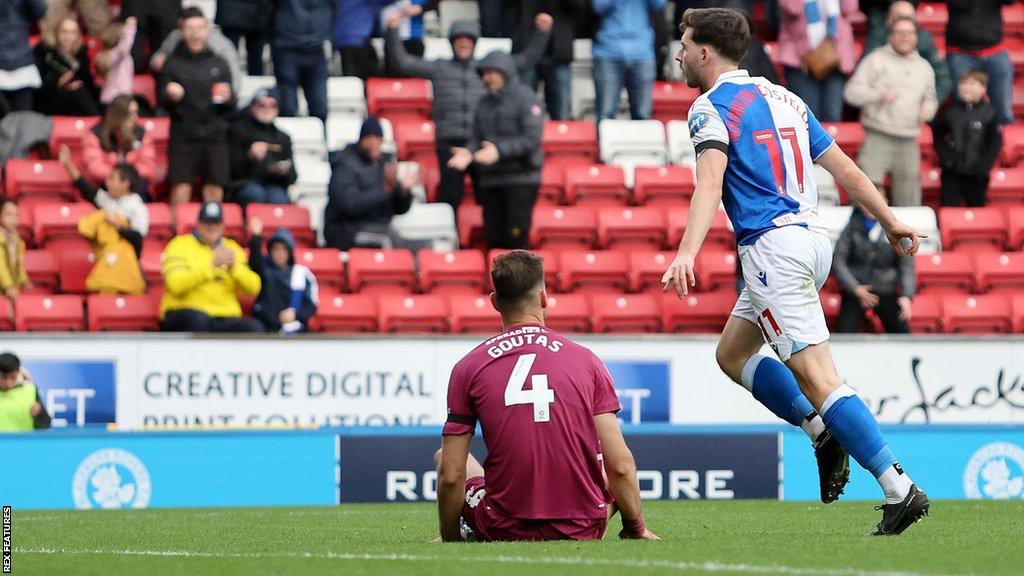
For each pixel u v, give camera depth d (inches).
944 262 2142.0
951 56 2375.7
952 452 1674.5
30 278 2004.2
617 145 2283.5
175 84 2069.4
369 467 1624.0
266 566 708.7
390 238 2081.7
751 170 863.7
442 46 2503.7
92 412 1834.4
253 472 1610.5
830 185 2311.8
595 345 1931.6
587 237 2142.0
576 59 2500.0
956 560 697.0
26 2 2186.3
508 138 2041.1
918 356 1971.0
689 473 1631.4
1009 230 2215.8
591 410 809.5
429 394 1894.7
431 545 807.1
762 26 2549.2
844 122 2351.1
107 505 1588.3
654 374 1937.7
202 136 2086.6
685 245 832.9
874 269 2007.9
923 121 2213.3
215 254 1867.6
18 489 1573.6
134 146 2086.6
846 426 853.8
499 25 2501.2
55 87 2230.6
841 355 1958.7
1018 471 1688.0
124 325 1939.0
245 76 2369.6
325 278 2036.2
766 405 920.9
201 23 2105.1
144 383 1846.7
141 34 2308.1
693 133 869.2
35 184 2117.4
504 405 801.6
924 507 851.4
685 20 901.2
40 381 1825.8
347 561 717.3
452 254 2069.4
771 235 858.8
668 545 770.2
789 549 748.6
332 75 2554.1
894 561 692.1
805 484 1653.5
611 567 661.9
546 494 804.0
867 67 2218.3
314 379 1873.8
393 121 2345.0
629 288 2091.5
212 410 1856.5
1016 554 727.7
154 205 2078.0
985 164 2234.3
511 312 820.6
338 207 2066.9
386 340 1889.8
